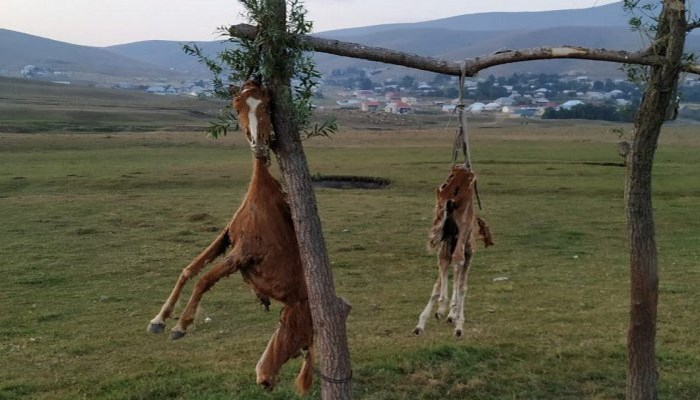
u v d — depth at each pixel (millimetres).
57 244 25141
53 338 14367
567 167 51844
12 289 18984
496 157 59844
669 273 20938
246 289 18844
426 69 7398
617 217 32469
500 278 20266
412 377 11023
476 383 10836
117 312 16734
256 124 6426
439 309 9195
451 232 9008
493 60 7520
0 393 10641
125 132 90625
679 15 7574
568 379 11227
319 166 52188
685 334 13914
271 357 7324
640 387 9133
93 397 10461
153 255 23547
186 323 6742
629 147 8758
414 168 50719
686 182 44062
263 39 6441
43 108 117688
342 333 7109
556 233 28375
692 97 144000
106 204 34406
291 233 7172
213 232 27719
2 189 39969
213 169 49656
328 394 7121
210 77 9188
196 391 10594
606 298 17797
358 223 30156
